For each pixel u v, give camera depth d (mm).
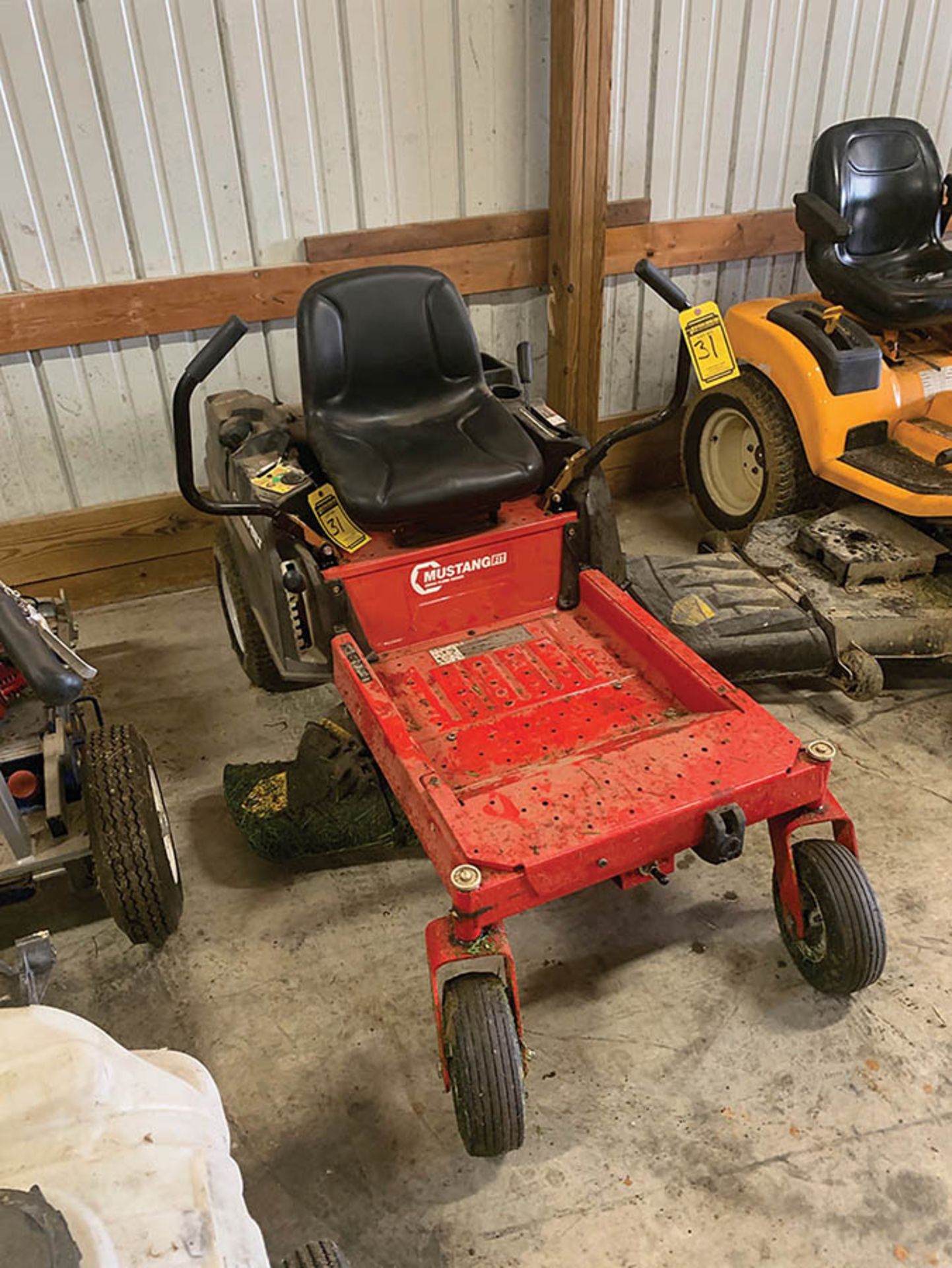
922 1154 1555
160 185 2637
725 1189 1516
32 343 2652
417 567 2141
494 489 2096
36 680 1239
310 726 2207
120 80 2479
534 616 2305
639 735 1884
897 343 2869
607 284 3346
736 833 1552
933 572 2574
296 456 2299
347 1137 1610
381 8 2633
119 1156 651
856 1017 1767
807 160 3451
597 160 2904
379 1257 1450
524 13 2795
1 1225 569
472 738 1934
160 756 2443
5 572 2934
